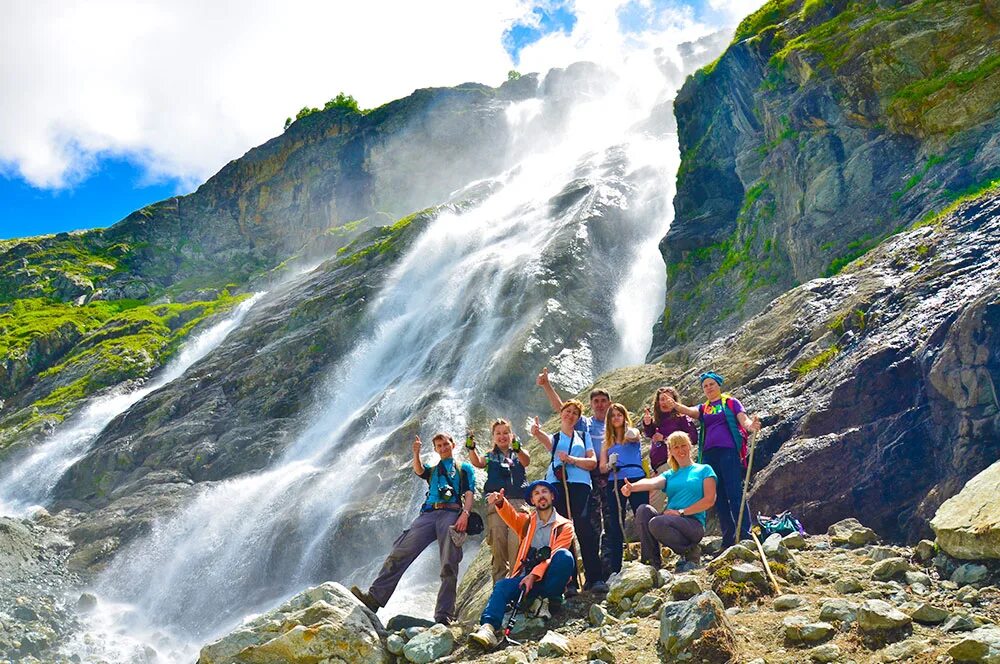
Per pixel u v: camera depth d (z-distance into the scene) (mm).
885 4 22875
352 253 52219
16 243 93125
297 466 30406
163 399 39906
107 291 82000
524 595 8156
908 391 11203
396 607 19328
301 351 39094
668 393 10711
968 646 5641
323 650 7898
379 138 90938
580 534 9109
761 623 6992
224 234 94562
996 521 7137
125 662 20844
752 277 23922
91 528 29594
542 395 30578
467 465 9844
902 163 19906
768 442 12703
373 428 31344
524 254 40562
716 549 9867
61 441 42906
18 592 24844
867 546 8961
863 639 6340
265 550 25438
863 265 15578
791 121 23812
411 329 39688
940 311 11609
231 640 8109
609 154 57312
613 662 6848
